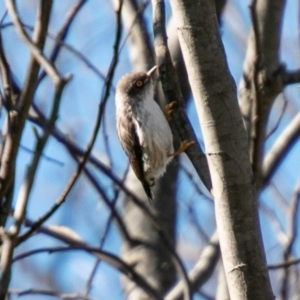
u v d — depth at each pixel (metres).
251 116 10.33
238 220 7.52
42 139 8.72
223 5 13.10
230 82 7.67
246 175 7.57
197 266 12.52
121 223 13.48
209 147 7.65
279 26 11.88
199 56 7.67
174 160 14.34
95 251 12.09
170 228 13.84
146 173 13.34
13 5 9.61
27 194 8.47
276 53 11.66
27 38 9.29
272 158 12.42
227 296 11.41
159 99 14.15
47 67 9.02
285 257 11.99
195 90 7.72
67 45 12.38
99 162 12.44
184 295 11.73
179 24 7.79
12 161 8.89
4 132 9.34
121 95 13.49
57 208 8.98
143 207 12.25
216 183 7.63
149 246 13.60
